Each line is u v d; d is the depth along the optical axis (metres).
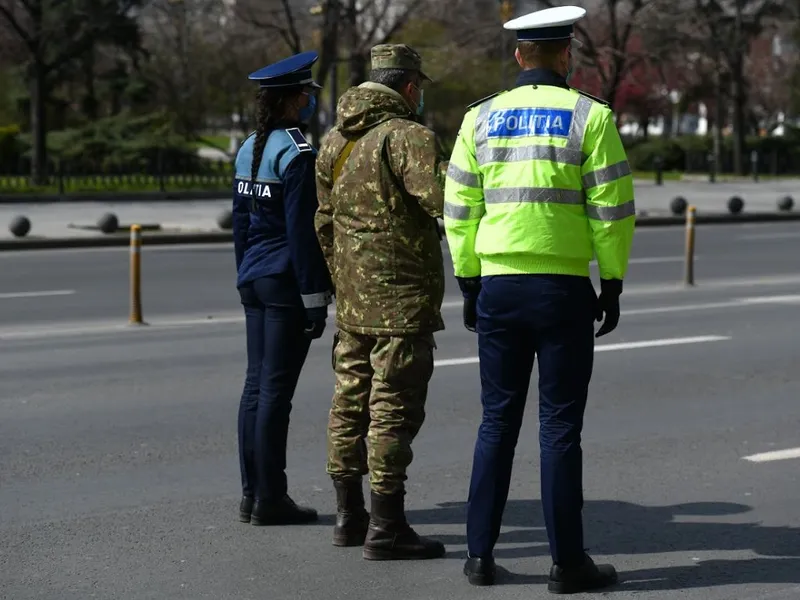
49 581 12.23
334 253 12.76
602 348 25.89
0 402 20.62
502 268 11.40
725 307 32.66
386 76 12.60
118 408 20.20
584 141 11.15
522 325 11.44
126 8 100.31
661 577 12.30
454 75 102.81
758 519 14.33
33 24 91.12
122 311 32.78
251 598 11.73
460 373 23.00
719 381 22.56
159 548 13.25
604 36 81.38
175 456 17.20
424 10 85.69
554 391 11.52
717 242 54.91
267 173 13.38
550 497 11.66
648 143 136.25
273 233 13.59
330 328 28.64
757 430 18.86
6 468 16.55
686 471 16.45
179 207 74.56
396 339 12.39
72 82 121.44
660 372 23.34
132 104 121.25
